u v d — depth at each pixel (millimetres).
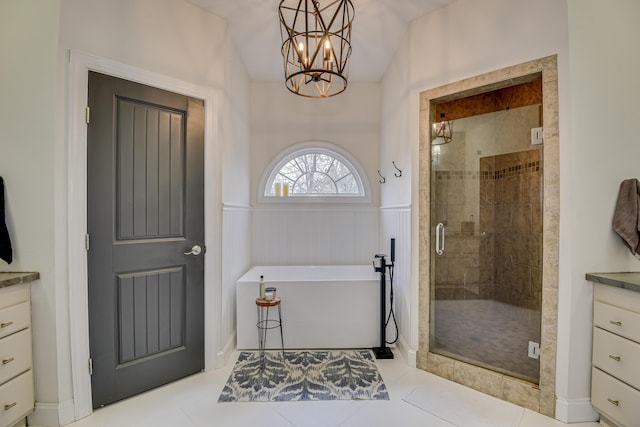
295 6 2193
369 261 3479
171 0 2053
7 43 1617
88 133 1725
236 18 2355
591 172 1685
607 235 1700
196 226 2188
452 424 1694
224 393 1966
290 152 3475
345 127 3502
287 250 3451
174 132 2084
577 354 1699
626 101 1708
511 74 1863
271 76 3346
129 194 1894
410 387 2055
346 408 1826
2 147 1617
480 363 2104
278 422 1700
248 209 3307
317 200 3463
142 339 1952
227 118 2465
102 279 1794
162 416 1740
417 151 2314
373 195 3484
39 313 1625
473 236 2324
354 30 2490
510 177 2164
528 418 1749
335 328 2607
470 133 2316
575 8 1659
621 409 1521
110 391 1827
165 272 2053
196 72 2184
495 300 2217
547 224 1770
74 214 1679
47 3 1614
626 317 1505
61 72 1626
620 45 1704
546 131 1758
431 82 2240
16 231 1622
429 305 2277
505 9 1887
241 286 2570
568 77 1668
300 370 2256
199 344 2215
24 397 1564
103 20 1763
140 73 1896
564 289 1716
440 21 2191
